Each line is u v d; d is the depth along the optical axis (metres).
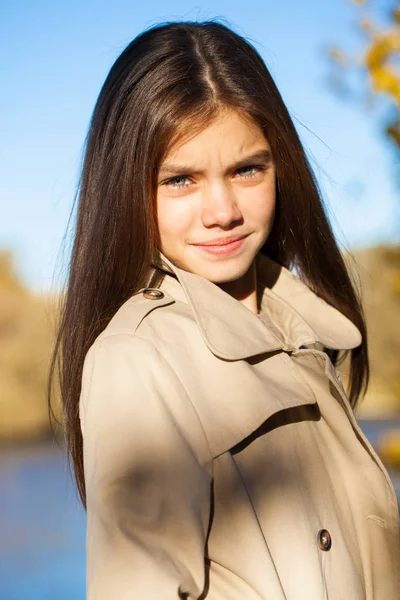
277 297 2.66
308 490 2.09
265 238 2.29
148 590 1.68
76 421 2.28
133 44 2.29
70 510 16.92
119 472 1.80
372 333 11.37
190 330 2.08
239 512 1.91
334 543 2.07
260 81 2.28
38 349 44.75
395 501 2.27
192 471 1.84
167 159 2.14
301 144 2.46
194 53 2.20
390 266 10.98
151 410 1.87
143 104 2.16
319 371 2.27
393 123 9.41
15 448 37.81
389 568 2.23
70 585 9.90
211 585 1.87
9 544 13.12
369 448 2.25
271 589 1.85
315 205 2.60
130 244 2.18
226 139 2.16
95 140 2.31
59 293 2.54
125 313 2.06
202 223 2.18
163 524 1.76
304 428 2.19
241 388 2.03
